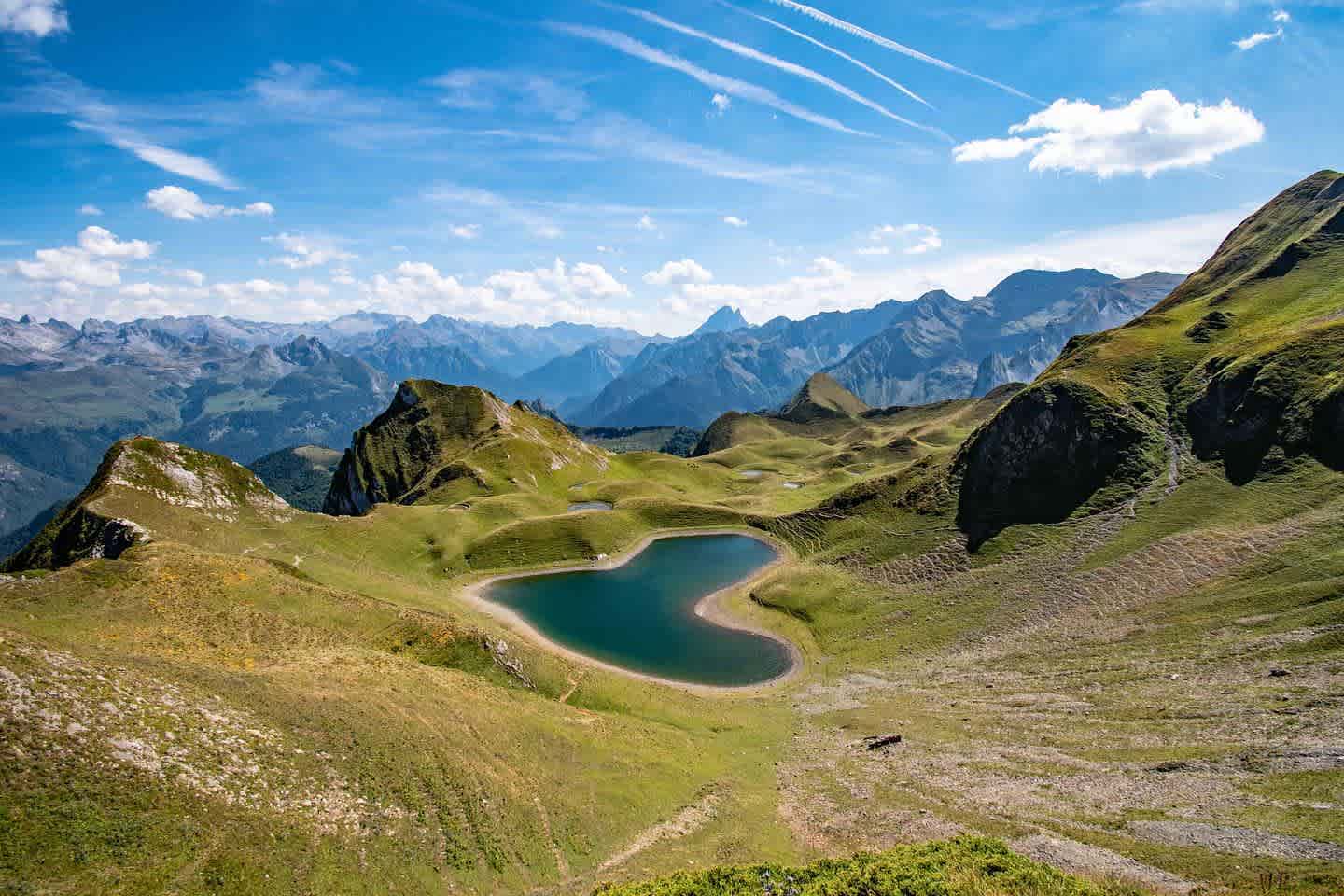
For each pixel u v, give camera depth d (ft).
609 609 448.65
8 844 91.61
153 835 101.24
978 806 156.97
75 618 183.93
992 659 288.30
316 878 106.73
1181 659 228.02
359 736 145.28
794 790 185.06
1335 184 535.19
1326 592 228.02
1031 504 393.09
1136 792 151.23
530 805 147.43
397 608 256.73
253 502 470.39
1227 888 103.65
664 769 188.34
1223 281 561.84
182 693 135.44
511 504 646.33
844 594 414.62
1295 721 164.96
